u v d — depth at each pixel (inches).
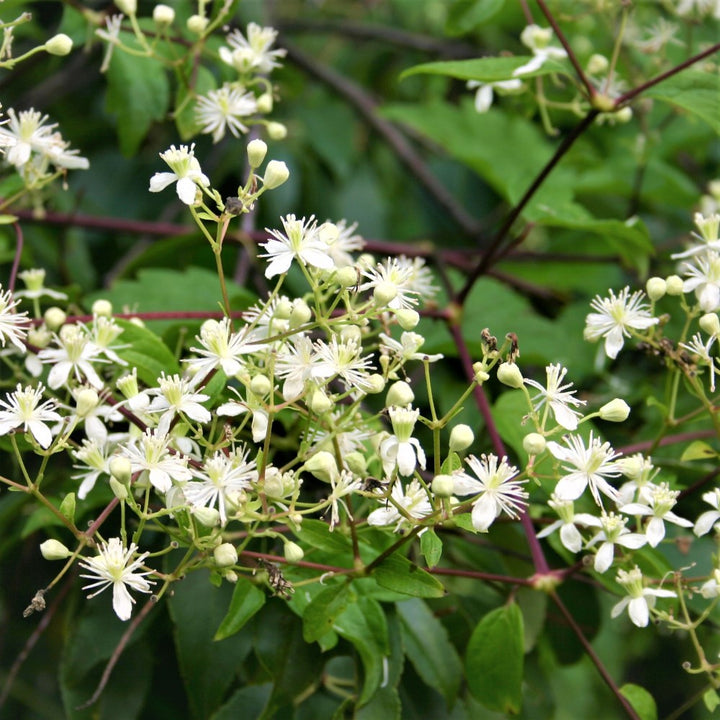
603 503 24.5
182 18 29.3
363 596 23.0
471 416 27.2
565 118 33.3
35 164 24.8
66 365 22.4
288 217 21.3
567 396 21.5
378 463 22.8
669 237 35.4
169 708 28.0
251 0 33.3
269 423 21.0
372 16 45.8
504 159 33.9
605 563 22.0
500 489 21.0
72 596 26.3
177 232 29.8
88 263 32.2
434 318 27.9
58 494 25.3
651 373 29.4
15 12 30.9
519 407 25.2
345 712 24.5
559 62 26.9
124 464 20.7
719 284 22.9
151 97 27.7
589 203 34.4
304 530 21.9
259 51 26.1
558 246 33.6
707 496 22.3
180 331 25.3
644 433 27.6
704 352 22.9
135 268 30.2
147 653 25.9
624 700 23.1
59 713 32.0
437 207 40.4
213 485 21.0
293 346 21.5
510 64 25.7
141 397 21.3
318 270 21.6
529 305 30.5
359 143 40.4
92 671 25.5
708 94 25.5
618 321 22.9
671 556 25.7
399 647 23.4
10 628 31.5
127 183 35.4
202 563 21.4
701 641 26.0
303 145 37.3
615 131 32.8
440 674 24.0
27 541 29.0
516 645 23.4
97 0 32.9
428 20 44.4
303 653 23.8
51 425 23.5
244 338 21.4
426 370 21.1
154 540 25.2
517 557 25.6
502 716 26.0
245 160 33.2
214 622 24.2
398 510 21.2
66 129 34.9
